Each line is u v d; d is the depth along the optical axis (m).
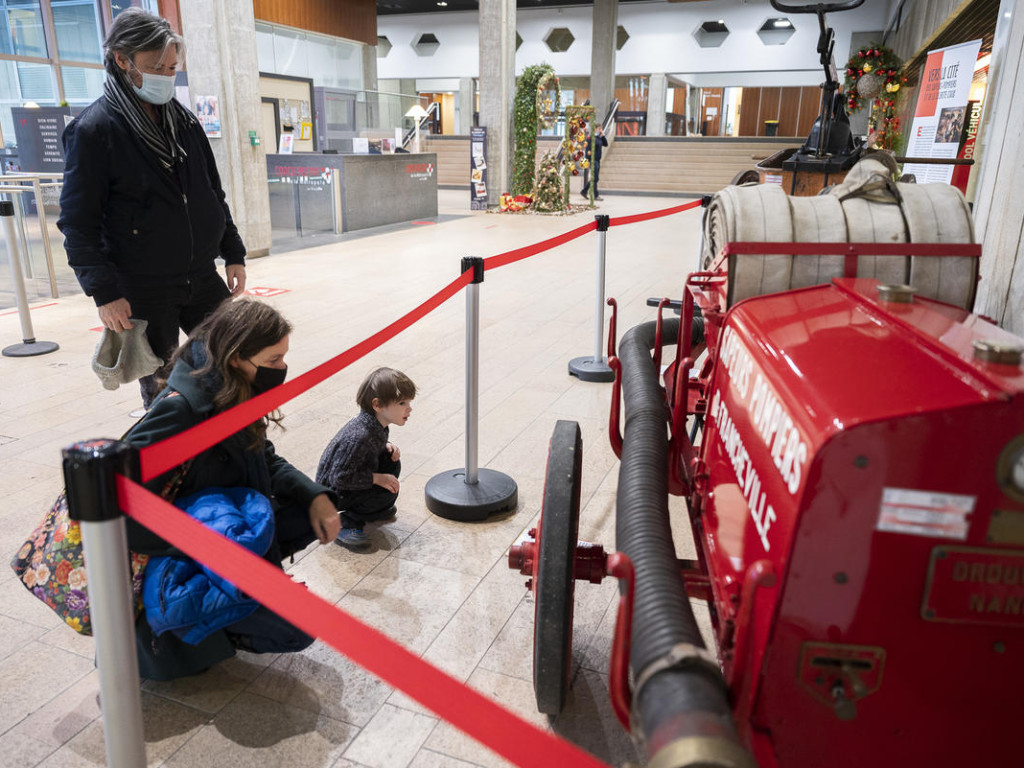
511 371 5.39
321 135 18.47
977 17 10.36
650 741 1.09
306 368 5.36
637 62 27.80
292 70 19.33
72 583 2.05
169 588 1.99
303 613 1.24
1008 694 1.24
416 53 29.91
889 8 23.75
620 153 25.14
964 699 1.25
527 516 3.35
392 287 8.32
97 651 1.36
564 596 1.91
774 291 2.05
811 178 5.23
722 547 1.68
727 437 1.80
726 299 2.08
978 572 1.18
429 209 16.09
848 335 1.56
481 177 17.34
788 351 1.55
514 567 2.25
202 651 2.18
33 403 4.65
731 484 1.70
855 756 1.30
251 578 1.26
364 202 13.67
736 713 1.26
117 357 3.51
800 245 2.03
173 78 3.29
